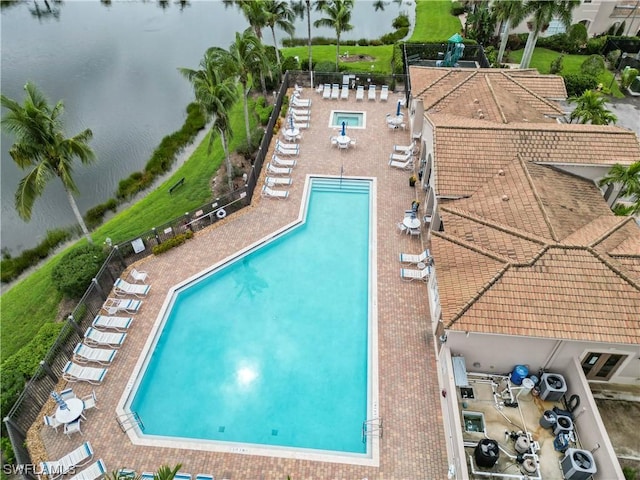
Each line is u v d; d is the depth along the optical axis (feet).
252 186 98.27
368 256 84.17
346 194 99.71
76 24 233.76
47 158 73.36
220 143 122.93
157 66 181.16
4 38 214.07
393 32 203.21
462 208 73.77
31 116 69.36
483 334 58.08
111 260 78.33
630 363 59.52
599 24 170.81
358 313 75.31
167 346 70.85
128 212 102.32
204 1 270.46
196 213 89.35
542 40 170.30
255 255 85.87
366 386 64.80
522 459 53.67
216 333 72.64
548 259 59.57
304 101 128.26
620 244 63.46
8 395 61.41
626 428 58.80
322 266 83.46
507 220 68.64
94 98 156.35
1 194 111.34
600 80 144.05
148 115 144.25
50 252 95.81
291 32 138.82
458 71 109.40
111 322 70.95
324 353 69.51
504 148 80.79
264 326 73.51
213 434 59.98
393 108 128.67
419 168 103.76
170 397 64.28
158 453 57.36
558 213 68.85
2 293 88.48
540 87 104.12
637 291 56.13
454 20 200.34
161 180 115.34
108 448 57.72
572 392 58.90
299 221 91.50
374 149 111.65
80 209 106.83
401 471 54.75
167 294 77.30
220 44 201.87
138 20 239.91
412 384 63.46
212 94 87.30
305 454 57.11
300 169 105.50
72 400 60.03
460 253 64.44
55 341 64.18
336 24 136.26
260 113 130.41
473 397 60.75
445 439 57.41
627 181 74.43
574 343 57.36
